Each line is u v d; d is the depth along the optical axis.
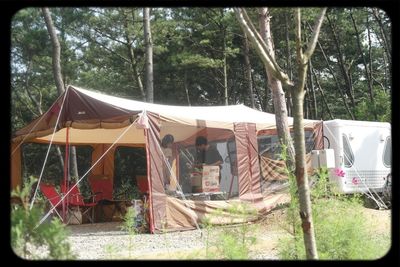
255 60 27.61
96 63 25.66
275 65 4.66
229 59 27.72
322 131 13.78
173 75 26.81
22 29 21.38
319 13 4.70
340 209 6.28
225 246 5.33
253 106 24.64
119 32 24.41
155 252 6.90
